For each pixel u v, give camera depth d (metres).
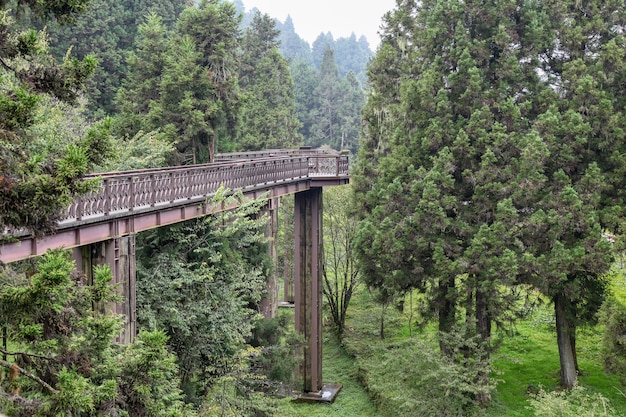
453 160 18.95
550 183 18.88
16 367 6.32
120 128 22.83
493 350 18.88
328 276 33.09
